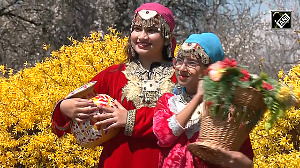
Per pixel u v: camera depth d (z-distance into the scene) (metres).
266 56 13.82
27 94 4.75
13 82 4.93
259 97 2.21
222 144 2.25
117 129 2.90
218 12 14.28
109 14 13.24
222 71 2.19
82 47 5.03
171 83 2.98
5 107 4.68
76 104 2.83
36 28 13.81
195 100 2.40
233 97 2.20
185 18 13.91
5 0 13.95
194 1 13.98
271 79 2.24
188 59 2.55
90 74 4.77
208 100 2.21
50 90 4.61
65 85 4.80
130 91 2.96
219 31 13.97
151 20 2.96
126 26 13.20
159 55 3.08
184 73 2.56
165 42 3.05
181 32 13.69
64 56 5.09
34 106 4.64
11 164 4.57
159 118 2.54
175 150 2.50
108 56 4.86
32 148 4.49
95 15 13.38
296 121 4.20
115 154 2.90
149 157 2.85
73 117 2.85
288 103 2.23
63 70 4.91
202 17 14.04
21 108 4.70
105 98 2.88
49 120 4.54
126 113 2.83
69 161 4.51
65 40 13.54
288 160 4.04
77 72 4.79
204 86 2.22
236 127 2.24
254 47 13.93
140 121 2.82
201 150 2.27
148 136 2.83
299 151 4.28
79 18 13.51
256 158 4.21
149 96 2.93
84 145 2.88
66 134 4.57
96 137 2.82
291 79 4.56
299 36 13.89
